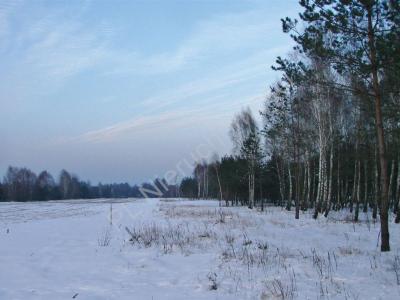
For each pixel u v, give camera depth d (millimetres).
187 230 21078
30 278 10773
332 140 34031
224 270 11438
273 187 63094
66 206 62312
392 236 18719
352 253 13812
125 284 10180
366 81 15258
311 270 11117
